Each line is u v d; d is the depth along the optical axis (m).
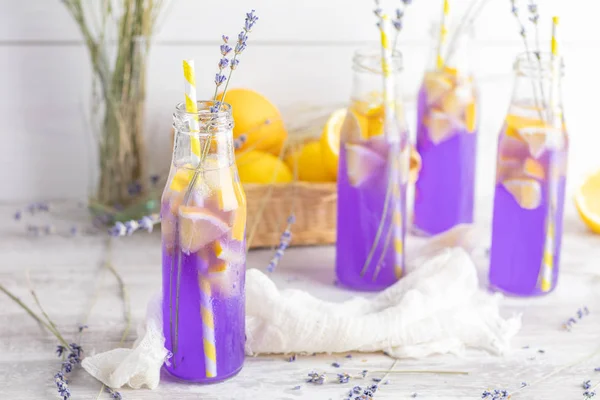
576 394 0.90
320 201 1.10
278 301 0.94
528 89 1.00
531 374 0.92
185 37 1.17
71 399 0.88
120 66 1.12
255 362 0.94
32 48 1.17
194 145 0.86
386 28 0.98
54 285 1.05
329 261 1.11
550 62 0.99
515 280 1.03
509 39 1.21
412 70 1.21
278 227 1.11
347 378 0.91
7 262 1.09
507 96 1.23
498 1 1.19
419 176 1.14
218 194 0.87
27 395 0.89
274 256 1.06
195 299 0.88
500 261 1.04
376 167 1.01
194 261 0.88
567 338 0.97
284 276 1.07
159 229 1.17
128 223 0.94
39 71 1.18
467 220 1.14
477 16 1.20
